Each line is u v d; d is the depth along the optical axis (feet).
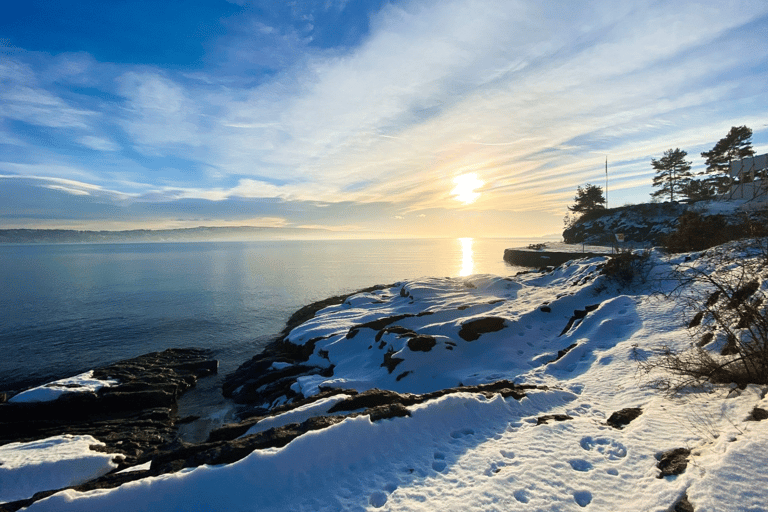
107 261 449.06
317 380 45.21
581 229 263.29
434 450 18.10
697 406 19.58
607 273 58.80
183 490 14.92
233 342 88.07
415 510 13.48
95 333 98.43
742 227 34.60
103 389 52.42
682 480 13.42
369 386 40.47
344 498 14.66
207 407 52.13
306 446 16.58
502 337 47.24
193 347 84.12
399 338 46.44
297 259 441.68
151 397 51.85
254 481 15.25
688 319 35.70
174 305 138.21
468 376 38.40
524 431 19.49
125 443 39.96
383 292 94.53
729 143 204.03
